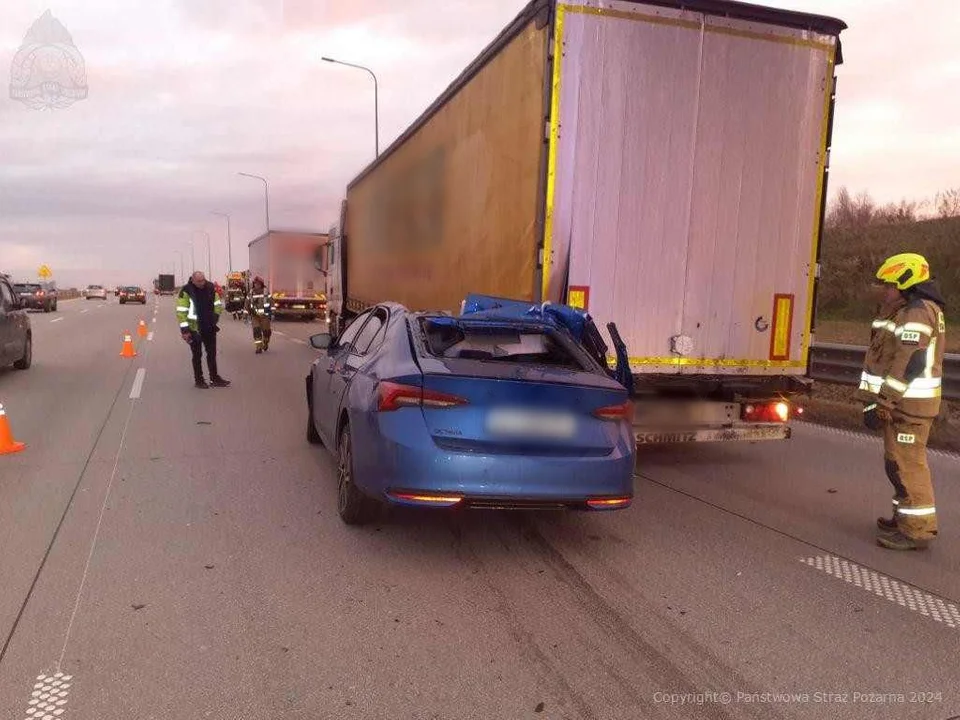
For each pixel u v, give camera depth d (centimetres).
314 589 385
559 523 504
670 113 571
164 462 645
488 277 669
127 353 1550
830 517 532
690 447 770
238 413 891
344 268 1541
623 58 557
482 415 402
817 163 617
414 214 941
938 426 793
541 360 476
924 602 388
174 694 285
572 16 544
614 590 394
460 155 749
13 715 269
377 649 324
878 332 479
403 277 1005
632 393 506
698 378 606
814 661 323
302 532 471
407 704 283
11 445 677
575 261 561
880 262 1889
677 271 587
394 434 404
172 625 341
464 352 466
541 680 302
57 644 321
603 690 296
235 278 4528
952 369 857
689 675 309
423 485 395
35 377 1202
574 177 555
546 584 400
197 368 1094
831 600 388
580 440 413
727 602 383
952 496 592
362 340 556
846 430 866
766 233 608
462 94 743
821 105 613
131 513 502
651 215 575
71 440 727
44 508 509
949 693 300
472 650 325
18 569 402
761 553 455
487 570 418
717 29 577
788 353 625
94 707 275
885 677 311
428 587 392
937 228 1886
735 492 594
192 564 415
